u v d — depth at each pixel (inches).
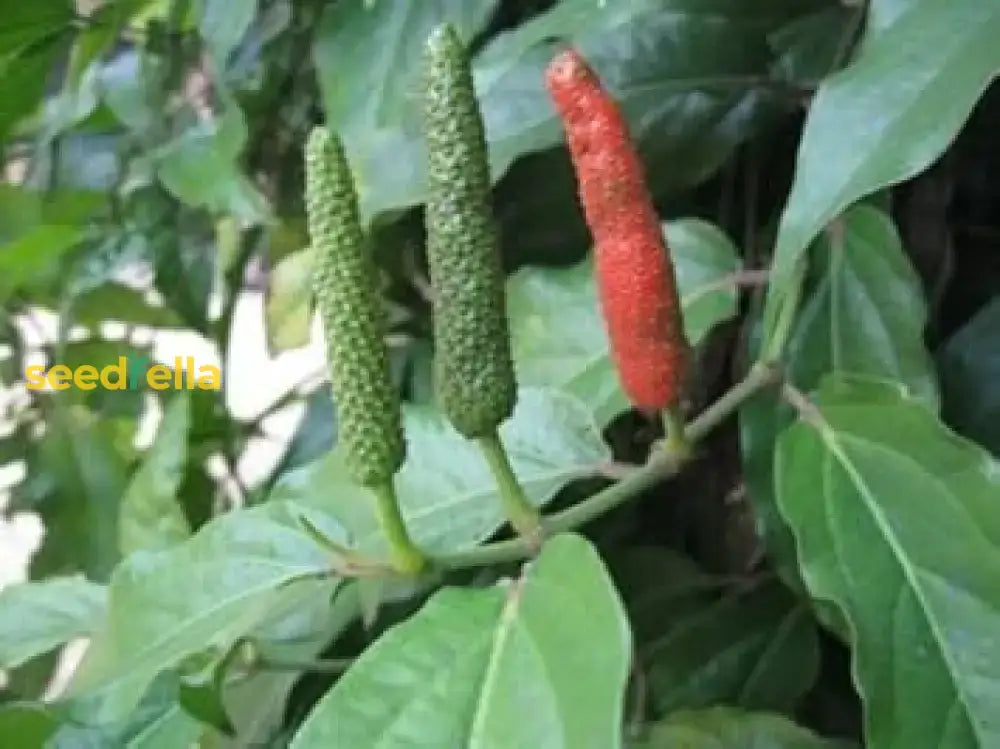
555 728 8.7
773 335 11.6
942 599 10.0
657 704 13.1
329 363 9.9
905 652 9.9
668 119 13.2
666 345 10.4
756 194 14.1
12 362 21.1
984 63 9.8
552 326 12.6
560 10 12.4
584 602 9.1
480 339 9.9
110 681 10.6
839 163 10.0
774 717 11.9
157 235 17.9
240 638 11.2
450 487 11.5
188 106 17.6
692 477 14.6
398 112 13.2
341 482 11.9
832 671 13.8
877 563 10.2
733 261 12.5
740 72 13.3
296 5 16.3
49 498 19.3
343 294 9.7
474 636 9.2
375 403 9.8
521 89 12.8
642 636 13.5
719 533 14.6
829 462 10.6
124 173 18.2
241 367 26.8
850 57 13.0
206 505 18.2
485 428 10.1
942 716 9.8
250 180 16.0
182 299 17.9
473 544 11.1
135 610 10.9
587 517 10.6
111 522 19.2
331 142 9.6
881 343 12.0
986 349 12.6
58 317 20.3
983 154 14.2
